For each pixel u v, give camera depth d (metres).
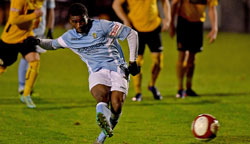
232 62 53.12
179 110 26.55
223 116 24.83
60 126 22.25
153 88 30.31
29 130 21.27
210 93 33.16
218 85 37.16
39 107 27.00
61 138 19.80
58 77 40.47
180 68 30.94
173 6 30.78
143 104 28.52
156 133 20.83
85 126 22.31
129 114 25.30
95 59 16.98
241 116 24.83
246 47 67.25
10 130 21.17
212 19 31.36
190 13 30.28
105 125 15.23
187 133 20.86
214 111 26.27
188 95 31.80
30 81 26.58
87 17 16.52
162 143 18.98
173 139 19.69
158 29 29.52
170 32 31.61
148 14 28.97
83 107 27.34
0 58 25.67
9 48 25.64
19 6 24.66
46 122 23.11
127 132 21.00
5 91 32.69
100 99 16.09
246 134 20.61
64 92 32.84
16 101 28.88
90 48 16.86
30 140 19.36
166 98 30.92
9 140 19.31
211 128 17.06
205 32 80.00
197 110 26.55
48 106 27.39
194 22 30.45
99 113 15.20
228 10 88.00
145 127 22.09
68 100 29.66
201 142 19.12
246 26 87.50
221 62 53.03
